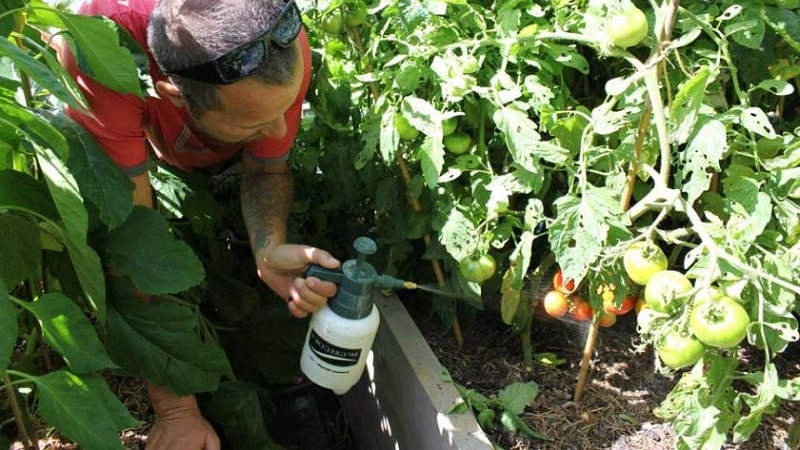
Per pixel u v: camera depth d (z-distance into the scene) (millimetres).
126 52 1322
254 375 2338
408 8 1711
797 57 1903
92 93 1573
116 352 1650
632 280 1641
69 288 1639
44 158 1257
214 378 1682
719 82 1813
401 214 2041
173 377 1662
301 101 1860
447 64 1693
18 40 1479
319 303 1677
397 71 1767
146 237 1582
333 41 2031
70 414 1260
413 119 1720
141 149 1703
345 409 2607
